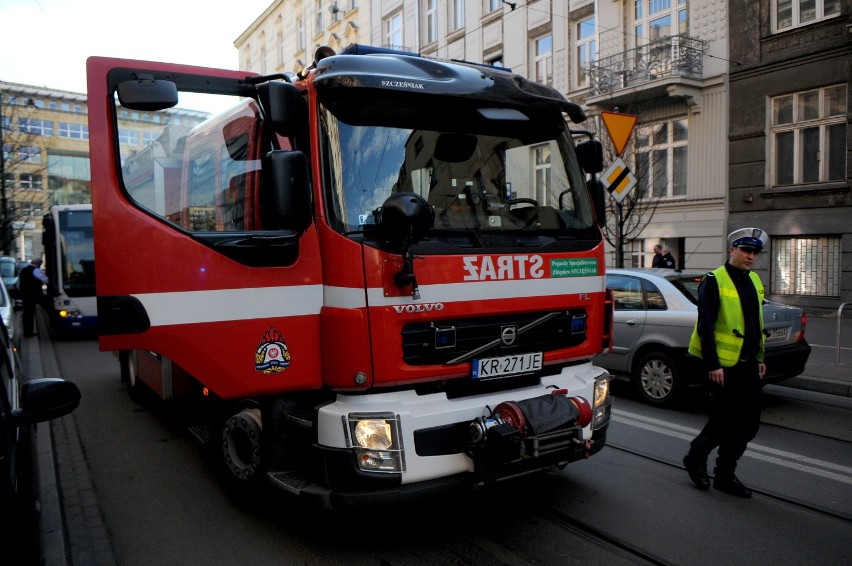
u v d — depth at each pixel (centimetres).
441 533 421
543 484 502
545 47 2189
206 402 494
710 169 1755
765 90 1633
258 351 382
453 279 380
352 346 361
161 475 543
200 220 410
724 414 478
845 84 1513
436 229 385
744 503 466
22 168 4206
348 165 374
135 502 484
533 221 429
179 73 394
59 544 400
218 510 466
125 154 386
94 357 1205
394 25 2828
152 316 378
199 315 382
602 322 458
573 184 456
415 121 396
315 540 414
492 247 399
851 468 538
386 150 385
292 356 382
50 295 1512
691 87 1748
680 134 1838
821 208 1554
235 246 379
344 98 379
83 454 602
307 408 406
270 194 350
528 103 436
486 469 375
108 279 373
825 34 1526
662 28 1844
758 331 472
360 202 372
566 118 482
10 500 249
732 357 468
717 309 476
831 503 464
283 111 356
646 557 384
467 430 379
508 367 403
